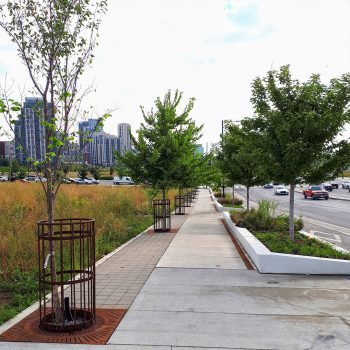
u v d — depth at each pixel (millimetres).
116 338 4910
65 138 5336
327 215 24312
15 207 14117
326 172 10055
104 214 15875
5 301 6715
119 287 7293
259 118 10594
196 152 17469
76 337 4945
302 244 10086
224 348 4629
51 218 5344
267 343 4766
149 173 15195
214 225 17031
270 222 13539
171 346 4680
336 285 7410
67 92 5203
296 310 5965
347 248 12688
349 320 5535
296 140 9789
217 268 8828
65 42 5562
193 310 5969
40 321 5258
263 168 10398
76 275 8195
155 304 6262
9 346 4695
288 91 10438
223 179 26953
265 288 7195
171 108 15773
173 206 27641
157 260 9719
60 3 5445
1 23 5488
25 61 5586
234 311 5918
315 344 4742
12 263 8352
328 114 9508
